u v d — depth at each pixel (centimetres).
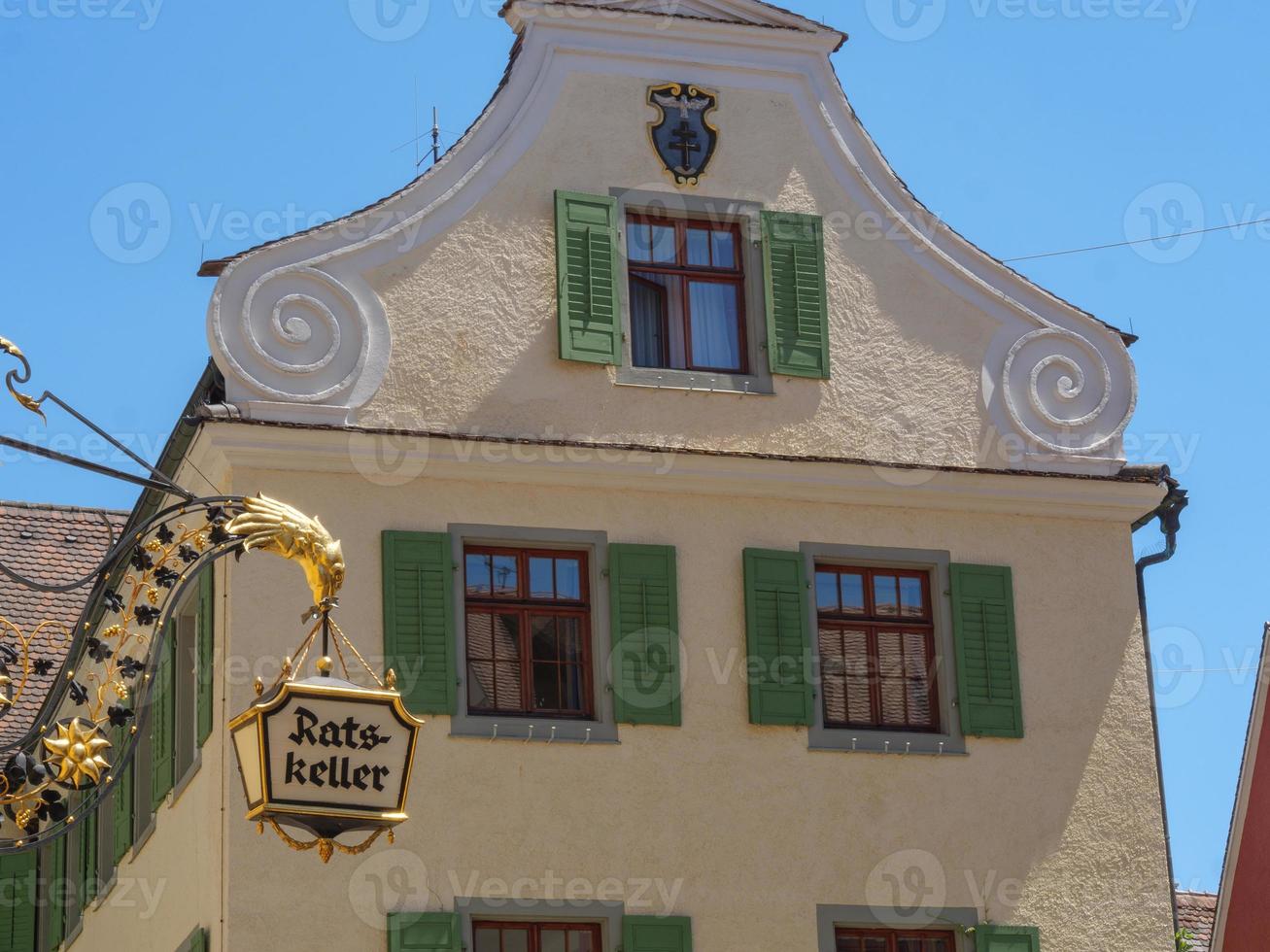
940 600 1769
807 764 1684
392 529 1630
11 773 952
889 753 1711
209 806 1573
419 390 1673
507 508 1667
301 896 1533
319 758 994
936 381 1817
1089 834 1747
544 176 1753
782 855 1656
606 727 1641
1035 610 1794
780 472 1734
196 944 1554
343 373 1655
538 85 1775
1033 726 1761
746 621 1698
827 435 1773
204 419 1597
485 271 1716
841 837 1677
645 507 1706
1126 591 1822
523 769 1611
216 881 1541
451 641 1616
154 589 1015
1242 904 2286
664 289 1775
